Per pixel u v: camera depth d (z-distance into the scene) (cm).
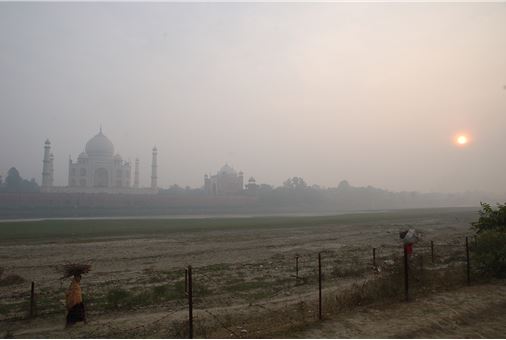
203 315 1114
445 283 1312
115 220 7644
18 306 1334
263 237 3966
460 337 832
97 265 2311
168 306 1268
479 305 1062
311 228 5069
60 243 3459
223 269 2047
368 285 1251
